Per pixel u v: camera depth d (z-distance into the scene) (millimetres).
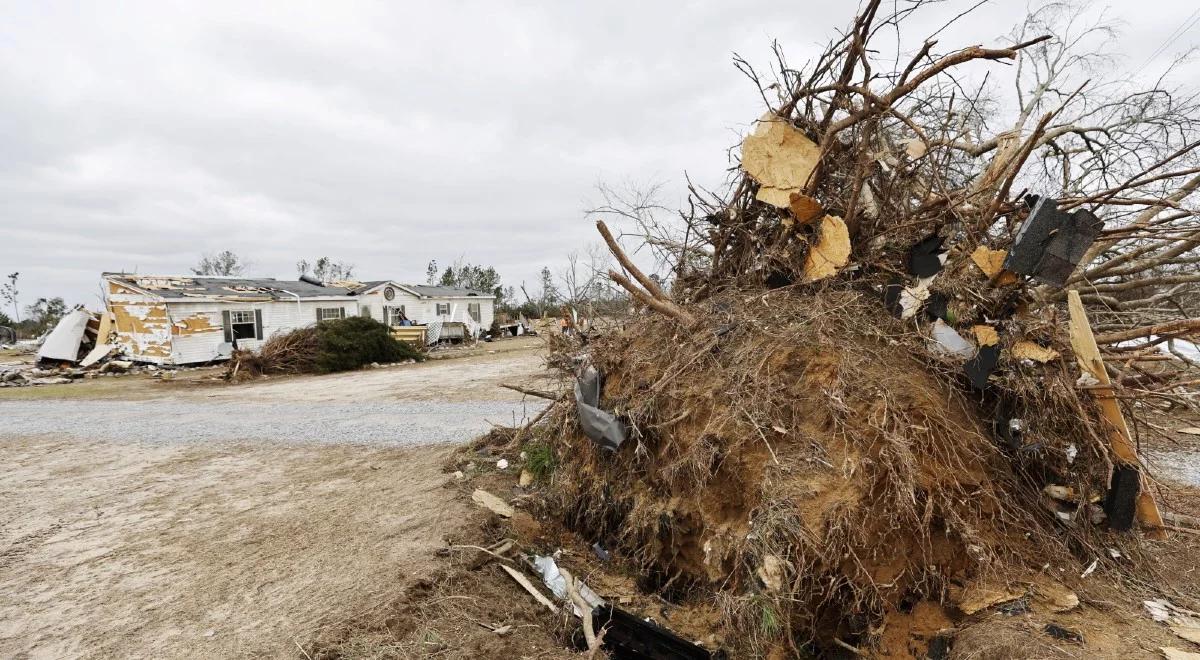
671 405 4297
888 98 4098
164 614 3650
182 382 17141
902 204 4668
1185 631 3033
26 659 3211
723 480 3818
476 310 34594
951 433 3506
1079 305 3652
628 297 5848
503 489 5723
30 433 9414
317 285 29984
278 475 6684
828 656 3225
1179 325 3785
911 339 4008
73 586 4078
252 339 22766
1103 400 3738
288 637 3291
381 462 7043
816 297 4398
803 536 3166
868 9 4070
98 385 16672
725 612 3312
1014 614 3143
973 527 3412
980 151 5211
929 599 3314
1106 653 2832
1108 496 3791
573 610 3814
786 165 4648
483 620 3502
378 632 3305
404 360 21516
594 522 4848
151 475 6820
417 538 4594
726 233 5383
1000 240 4121
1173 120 5922
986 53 3592
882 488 3330
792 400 3750
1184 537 4078
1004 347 3783
